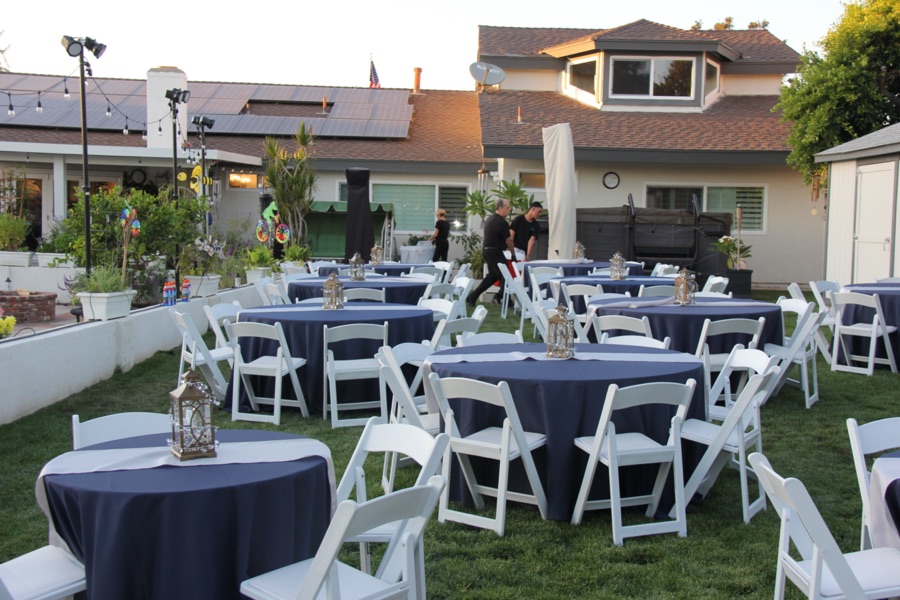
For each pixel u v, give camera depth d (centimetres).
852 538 428
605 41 1872
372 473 536
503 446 427
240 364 683
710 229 1523
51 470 310
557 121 1827
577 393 443
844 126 1680
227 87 2355
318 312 747
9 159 1631
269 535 299
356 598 277
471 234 1825
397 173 1939
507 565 394
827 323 902
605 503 447
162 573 284
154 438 356
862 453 341
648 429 457
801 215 1802
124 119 1958
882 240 1264
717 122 1841
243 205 1881
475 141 2067
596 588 371
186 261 1109
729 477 532
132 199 1077
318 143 1997
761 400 499
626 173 1800
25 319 1103
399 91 2462
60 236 1351
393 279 1083
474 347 566
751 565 394
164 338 939
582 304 1035
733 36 2159
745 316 721
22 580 292
